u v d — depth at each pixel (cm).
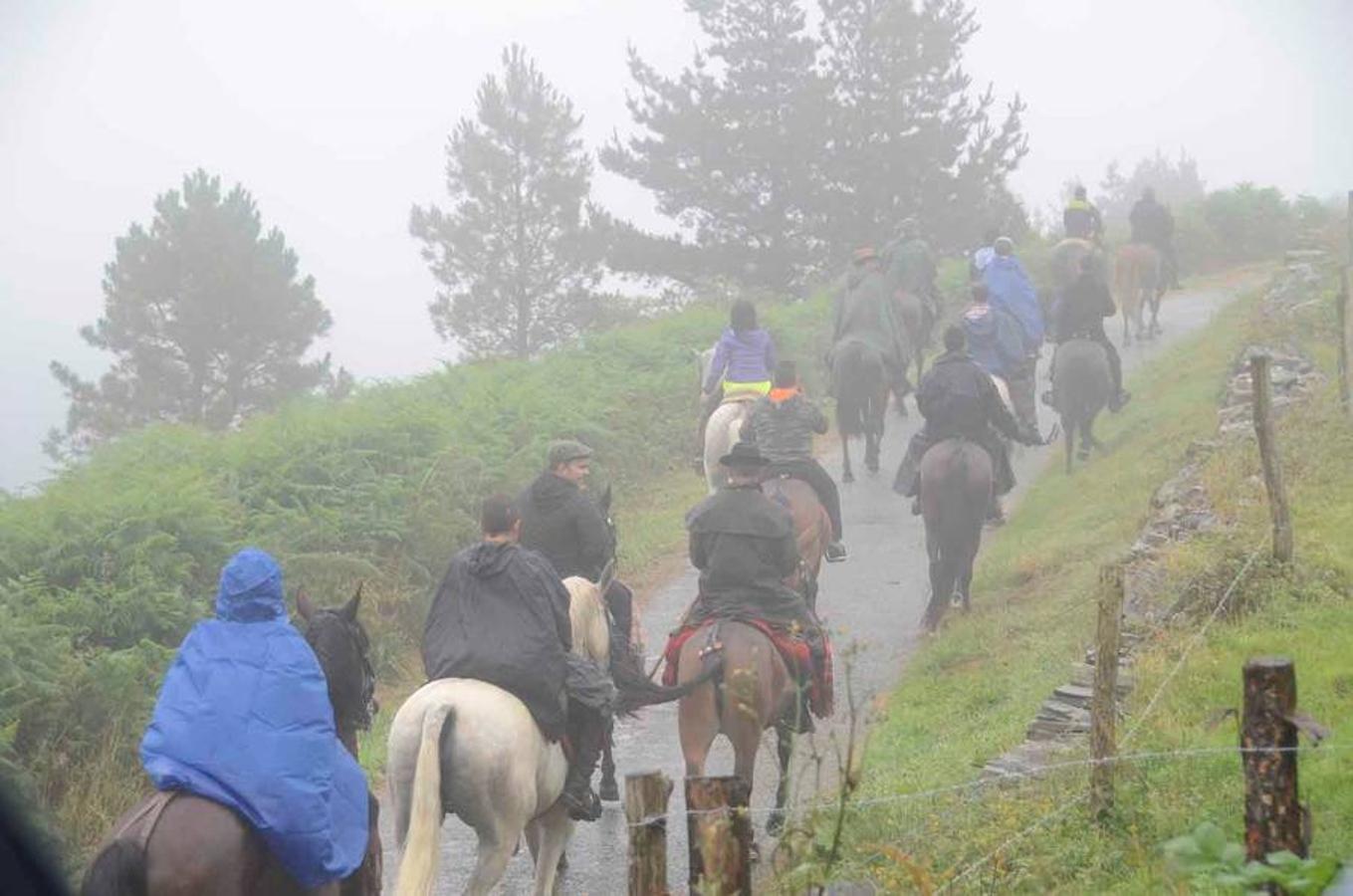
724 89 4097
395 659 1666
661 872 676
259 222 3791
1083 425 2122
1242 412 1894
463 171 4053
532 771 850
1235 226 4131
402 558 1745
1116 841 868
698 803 669
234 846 665
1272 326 2425
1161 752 958
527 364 2547
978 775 1025
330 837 700
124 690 1312
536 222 4053
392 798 827
